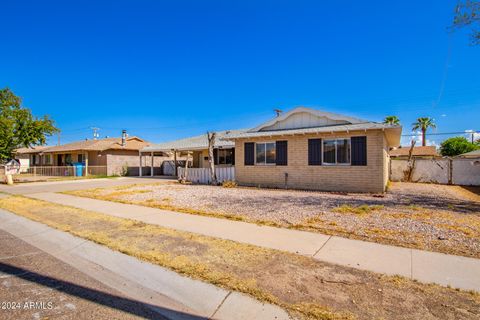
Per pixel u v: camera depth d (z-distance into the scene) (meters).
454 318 3.04
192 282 4.03
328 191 14.10
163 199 11.73
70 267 4.75
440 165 18.95
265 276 4.11
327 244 5.53
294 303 3.39
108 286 4.04
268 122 17.00
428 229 6.50
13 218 8.63
